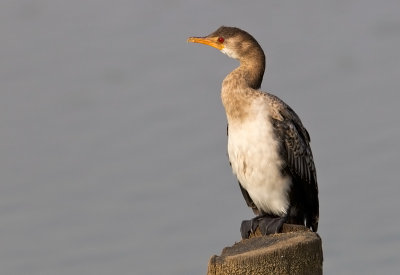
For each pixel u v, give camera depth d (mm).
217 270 8312
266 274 8312
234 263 8289
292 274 8422
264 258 8312
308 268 8523
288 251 8383
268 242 8852
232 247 8906
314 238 8680
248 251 8562
